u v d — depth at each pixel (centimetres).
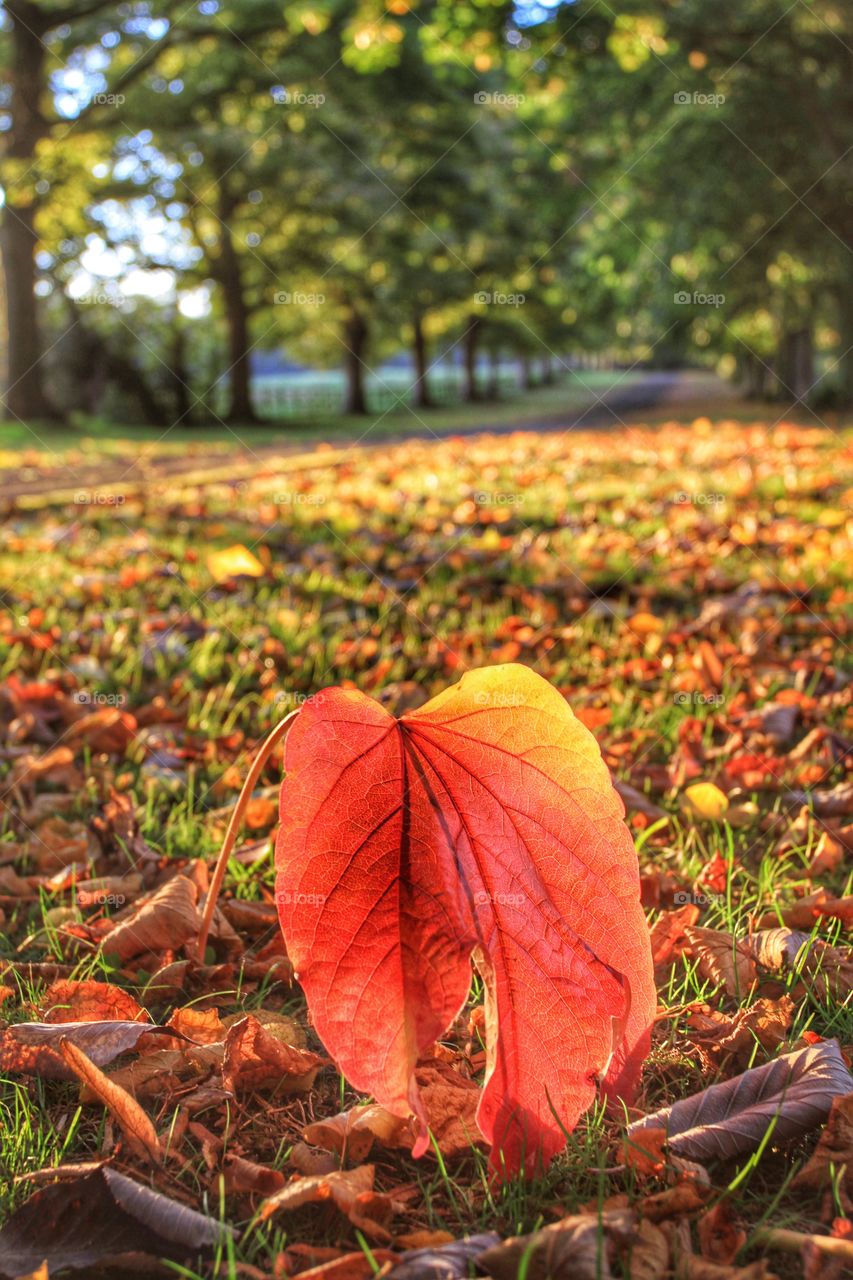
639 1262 149
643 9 1767
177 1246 156
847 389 2809
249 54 2689
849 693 425
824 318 3778
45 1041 202
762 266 2466
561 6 1798
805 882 279
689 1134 176
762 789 347
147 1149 177
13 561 760
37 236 2673
